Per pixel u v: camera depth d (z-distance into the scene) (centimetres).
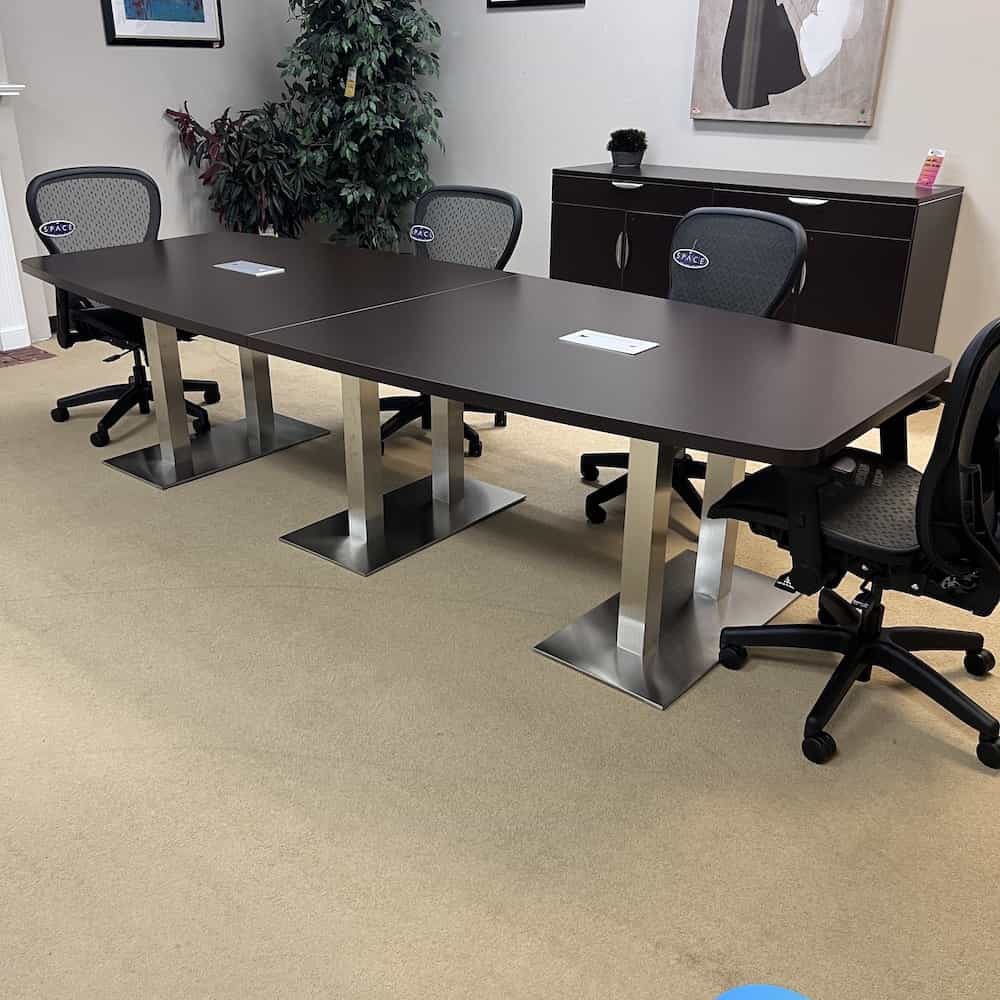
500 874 178
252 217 547
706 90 467
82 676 233
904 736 216
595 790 199
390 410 404
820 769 205
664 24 477
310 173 546
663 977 158
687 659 241
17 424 392
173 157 549
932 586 195
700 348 238
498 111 558
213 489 335
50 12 476
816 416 190
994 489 194
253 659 241
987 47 391
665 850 183
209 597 268
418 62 548
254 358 361
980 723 204
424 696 228
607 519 320
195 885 175
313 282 308
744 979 158
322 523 310
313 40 529
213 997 154
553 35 520
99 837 185
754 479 221
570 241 477
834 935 166
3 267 478
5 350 491
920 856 183
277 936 165
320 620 258
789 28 434
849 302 400
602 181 455
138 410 406
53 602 264
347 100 534
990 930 167
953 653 248
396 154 551
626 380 212
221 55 557
